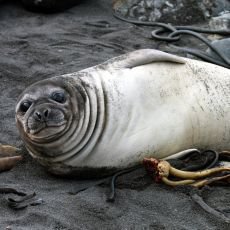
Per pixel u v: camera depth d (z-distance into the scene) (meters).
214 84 5.90
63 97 5.30
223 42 8.77
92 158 5.44
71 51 9.10
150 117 5.55
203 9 10.82
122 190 5.29
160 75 5.71
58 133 5.21
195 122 5.73
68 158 5.41
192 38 10.02
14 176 5.60
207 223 4.82
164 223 4.81
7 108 7.12
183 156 5.72
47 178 5.59
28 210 4.90
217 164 5.67
